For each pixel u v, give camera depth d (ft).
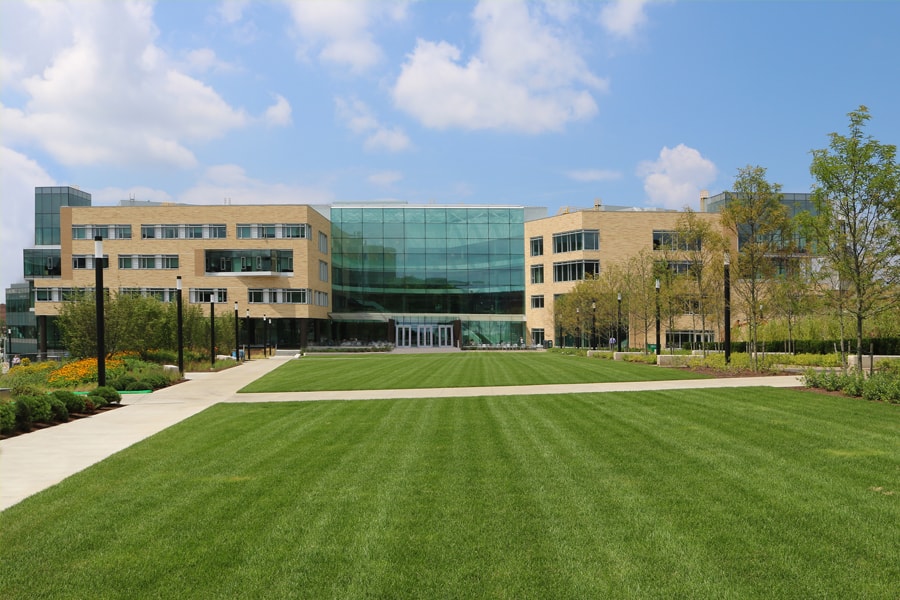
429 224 259.80
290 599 15.94
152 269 222.69
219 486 26.94
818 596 15.71
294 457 32.76
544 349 223.92
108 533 21.01
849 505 22.67
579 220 213.46
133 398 65.72
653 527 20.80
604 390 63.82
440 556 18.60
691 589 16.17
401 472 28.96
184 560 18.56
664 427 39.73
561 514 22.36
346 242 259.39
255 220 222.28
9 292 273.95
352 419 46.75
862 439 34.32
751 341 89.15
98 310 61.52
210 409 55.57
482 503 23.85
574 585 16.52
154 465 31.37
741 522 21.08
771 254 82.84
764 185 81.56
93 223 223.30
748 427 38.86
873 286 55.31
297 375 97.14
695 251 121.60
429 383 78.07
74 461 33.04
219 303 221.25
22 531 21.30
